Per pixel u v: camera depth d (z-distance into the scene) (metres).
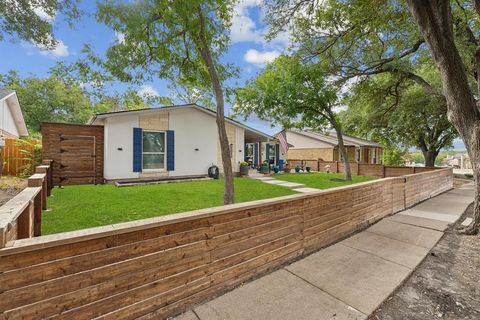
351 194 4.39
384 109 14.59
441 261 3.33
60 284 1.58
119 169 10.05
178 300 2.13
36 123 22.58
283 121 13.15
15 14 5.58
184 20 5.55
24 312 1.46
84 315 1.67
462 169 28.34
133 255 1.88
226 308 2.21
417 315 2.20
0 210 1.81
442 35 4.40
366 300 2.38
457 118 4.55
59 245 1.56
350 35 7.39
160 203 6.14
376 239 4.09
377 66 8.55
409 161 33.19
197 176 12.07
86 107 24.23
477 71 6.67
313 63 9.05
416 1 4.48
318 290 2.53
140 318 1.92
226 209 2.48
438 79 12.23
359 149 25.53
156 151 11.08
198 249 2.27
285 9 6.47
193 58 7.16
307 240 3.44
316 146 23.64
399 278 2.80
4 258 1.40
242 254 2.64
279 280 2.72
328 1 6.55
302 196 3.33
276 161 18.20
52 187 8.26
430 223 5.05
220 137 6.23
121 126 10.08
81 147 9.51
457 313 2.24
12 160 9.50
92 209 5.40
